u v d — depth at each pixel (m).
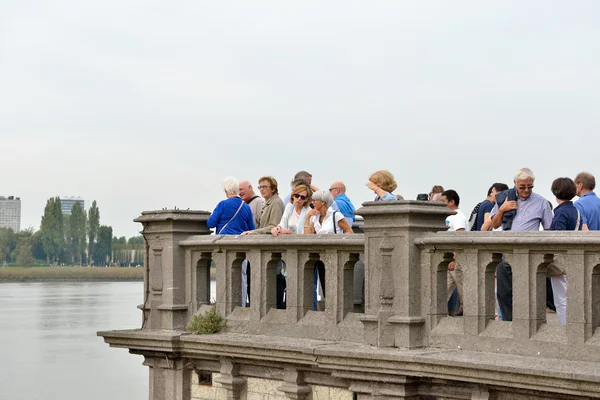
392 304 14.20
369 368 13.95
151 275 18.23
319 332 15.45
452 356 13.10
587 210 15.80
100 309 116.94
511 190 15.16
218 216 17.66
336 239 15.16
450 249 13.70
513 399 12.76
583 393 11.60
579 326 12.33
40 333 80.38
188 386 17.52
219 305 17.20
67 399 45.88
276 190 17.81
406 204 13.95
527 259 12.87
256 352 15.63
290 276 15.98
